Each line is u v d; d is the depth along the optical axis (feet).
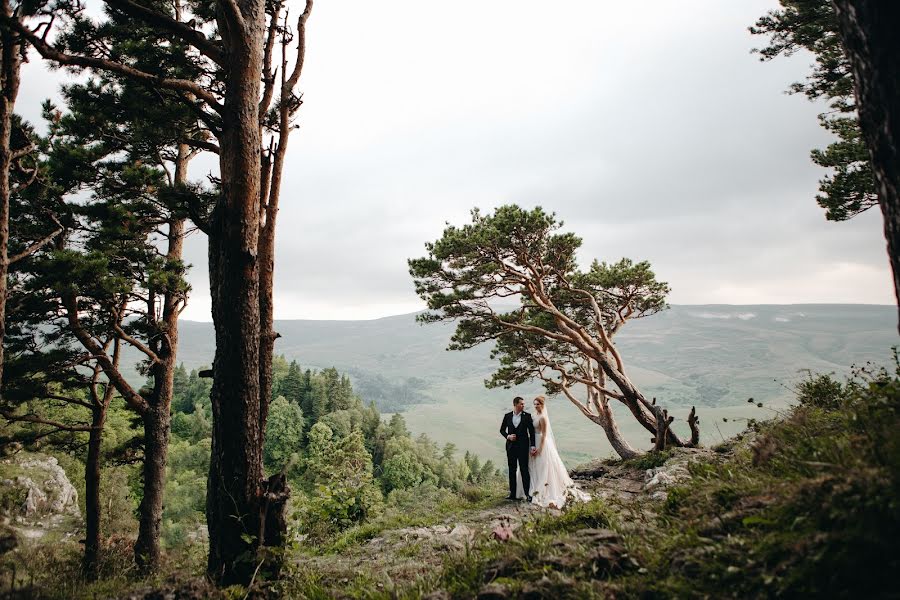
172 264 46.78
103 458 50.57
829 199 39.91
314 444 347.97
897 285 9.37
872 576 7.54
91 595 18.53
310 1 26.58
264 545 18.51
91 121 40.96
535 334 64.23
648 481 35.83
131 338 46.70
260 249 23.03
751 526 10.67
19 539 32.01
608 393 59.41
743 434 37.37
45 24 17.94
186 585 16.85
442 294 59.16
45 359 45.19
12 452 51.34
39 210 43.78
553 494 36.29
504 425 40.09
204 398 425.28
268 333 22.21
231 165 19.29
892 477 8.84
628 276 63.21
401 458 371.15
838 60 39.01
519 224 53.67
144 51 31.01
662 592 10.02
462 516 34.30
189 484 244.63
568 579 11.46
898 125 9.03
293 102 26.00
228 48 20.02
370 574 18.75
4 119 24.64
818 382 25.39
